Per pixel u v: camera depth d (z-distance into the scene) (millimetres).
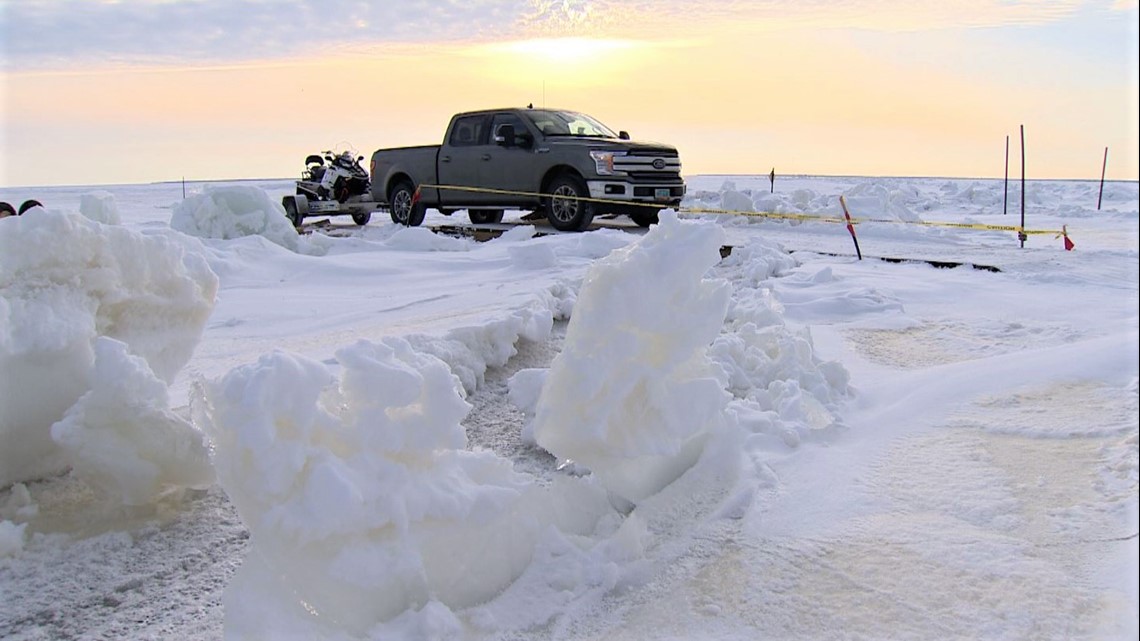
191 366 5484
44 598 2811
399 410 2656
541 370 4320
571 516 3096
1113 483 3293
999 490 3307
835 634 2436
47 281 3496
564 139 13734
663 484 3447
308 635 2355
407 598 2506
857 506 3213
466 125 15078
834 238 13109
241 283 9016
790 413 4059
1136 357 4703
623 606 2629
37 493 3566
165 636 2588
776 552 2891
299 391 2449
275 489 2379
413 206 15664
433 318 6949
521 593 2662
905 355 5547
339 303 7859
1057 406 4180
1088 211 18234
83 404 3229
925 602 2570
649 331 3068
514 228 12875
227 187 12266
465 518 2646
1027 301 7102
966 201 23062
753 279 8758
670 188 13734
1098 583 2629
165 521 3336
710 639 2438
